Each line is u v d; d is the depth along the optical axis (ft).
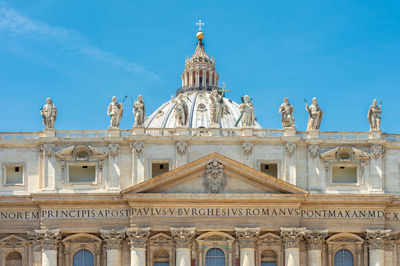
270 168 283.38
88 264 275.59
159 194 270.05
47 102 281.33
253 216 273.54
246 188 274.77
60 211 274.57
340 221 277.85
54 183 276.21
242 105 285.02
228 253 274.16
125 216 275.18
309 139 281.33
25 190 278.26
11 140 280.31
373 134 282.56
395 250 280.51
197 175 274.36
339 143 282.56
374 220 278.05
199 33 529.86
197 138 280.51
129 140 279.28
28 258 276.00
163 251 274.77
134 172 277.44
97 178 278.26
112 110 281.54
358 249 278.46
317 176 280.72
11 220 276.41
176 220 272.51
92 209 275.18
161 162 279.69
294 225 273.75
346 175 284.41
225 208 273.95
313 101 285.02
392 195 277.03
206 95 498.69
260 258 275.18
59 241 274.36
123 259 273.95
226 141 281.33
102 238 274.98
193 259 272.92
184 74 518.78
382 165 282.56
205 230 272.92
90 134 281.95
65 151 278.67
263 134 289.53
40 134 280.51
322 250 278.46
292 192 273.13
